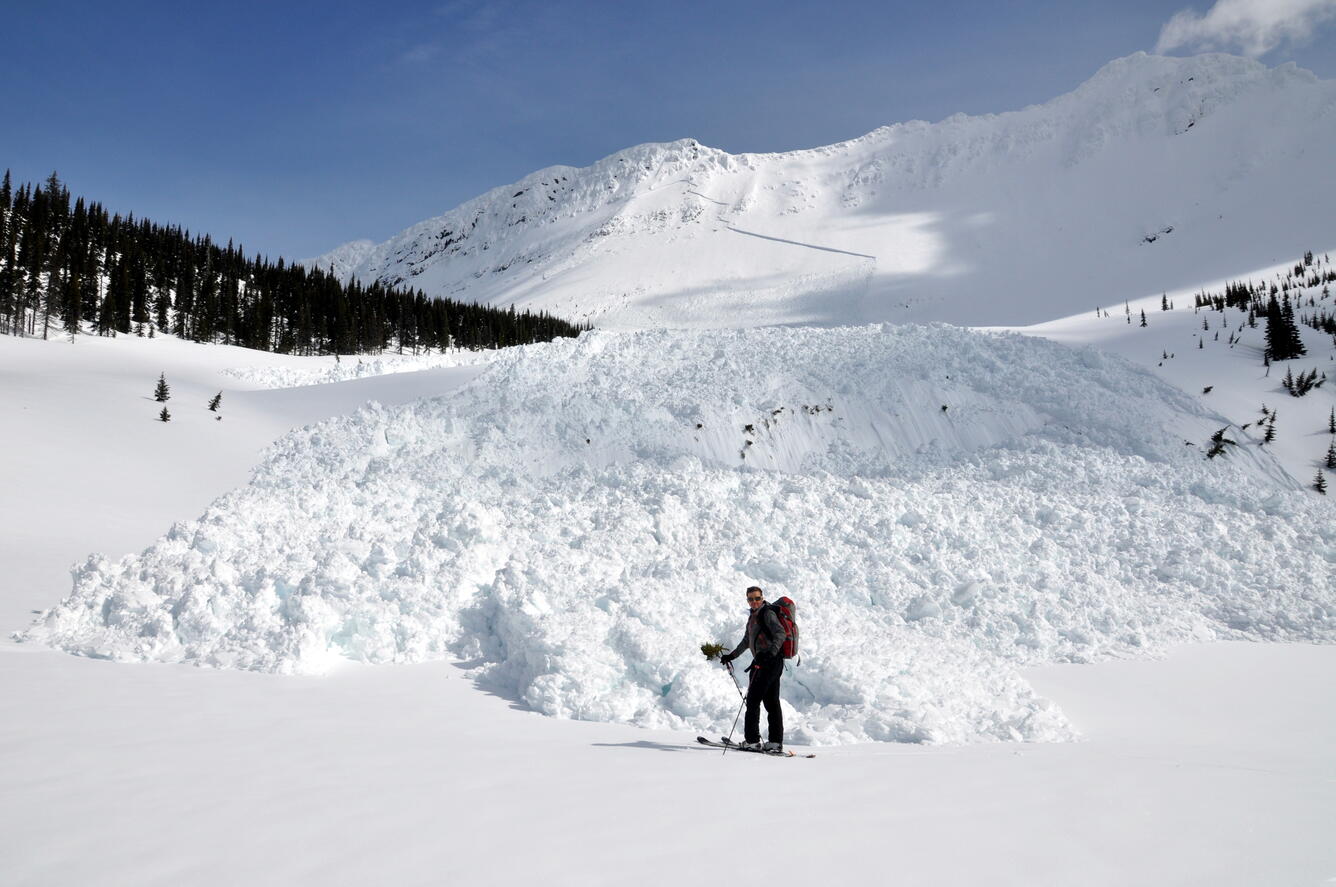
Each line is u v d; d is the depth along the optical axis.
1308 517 21.48
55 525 20.48
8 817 4.20
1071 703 9.87
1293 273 112.06
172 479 27.09
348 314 105.62
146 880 3.47
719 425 28.92
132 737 5.96
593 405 29.84
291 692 8.13
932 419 29.97
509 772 5.56
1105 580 16.73
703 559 13.38
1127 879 3.71
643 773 5.71
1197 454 28.03
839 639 10.24
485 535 12.46
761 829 4.38
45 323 70.31
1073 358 34.34
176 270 109.44
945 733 7.81
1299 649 13.31
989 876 3.72
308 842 3.98
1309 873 3.82
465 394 31.95
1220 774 5.98
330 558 10.87
